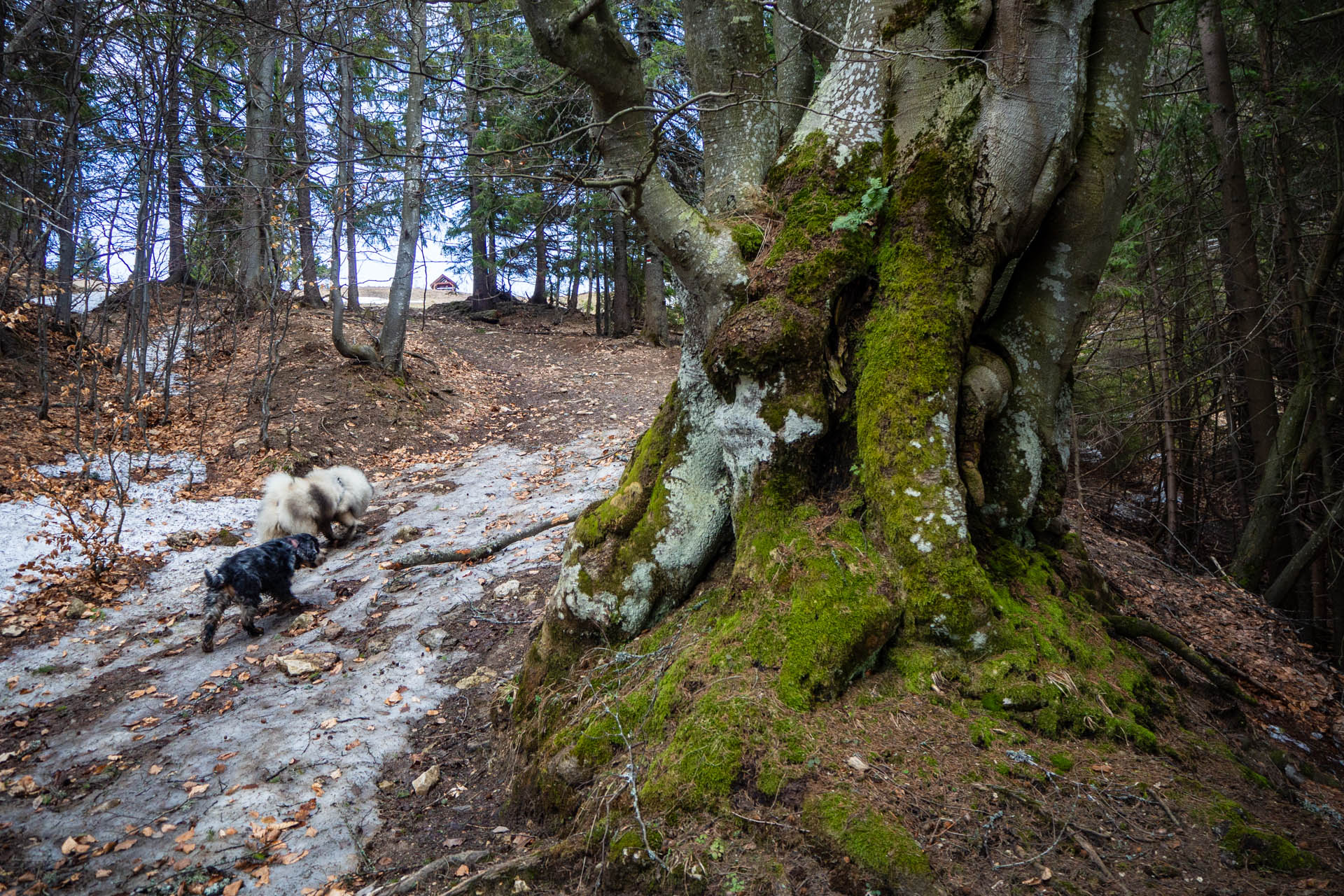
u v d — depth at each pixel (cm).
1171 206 1030
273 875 393
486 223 2119
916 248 404
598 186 390
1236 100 961
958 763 311
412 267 1502
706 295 439
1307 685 631
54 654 681
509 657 598
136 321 1406
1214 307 1012
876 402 392
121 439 1177
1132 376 1166
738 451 427
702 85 503
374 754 499
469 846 388
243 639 694
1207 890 257
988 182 398
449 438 1364
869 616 354
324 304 2278
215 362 1561
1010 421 436
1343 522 828
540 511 920
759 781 311
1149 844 279
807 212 423
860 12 437
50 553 811
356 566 841
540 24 377
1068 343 443
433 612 685
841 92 440
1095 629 404
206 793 467
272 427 1244
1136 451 1148
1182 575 841
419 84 1285
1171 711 376
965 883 262
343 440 1267
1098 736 334
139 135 1067
